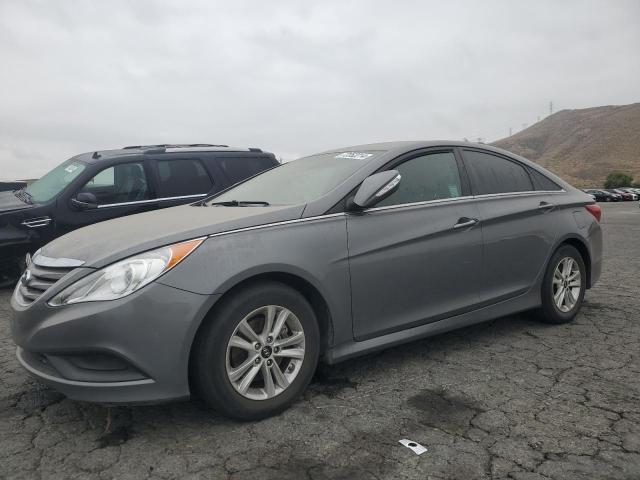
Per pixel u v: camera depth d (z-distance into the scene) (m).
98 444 2.70
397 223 3.52
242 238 2.92
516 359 3.81
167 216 3.41
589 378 3.45
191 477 2.39
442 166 4.00
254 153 7.95
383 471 2.41
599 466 2.42
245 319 2.85
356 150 4.08
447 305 3.79
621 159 193.38
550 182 4.79
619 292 5.94
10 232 6.20
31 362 2.88
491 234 4.03
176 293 2.67
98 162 6.83
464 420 2.89
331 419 2.92
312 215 3.22
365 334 3.37
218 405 2.80
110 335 2.58
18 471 2.46
